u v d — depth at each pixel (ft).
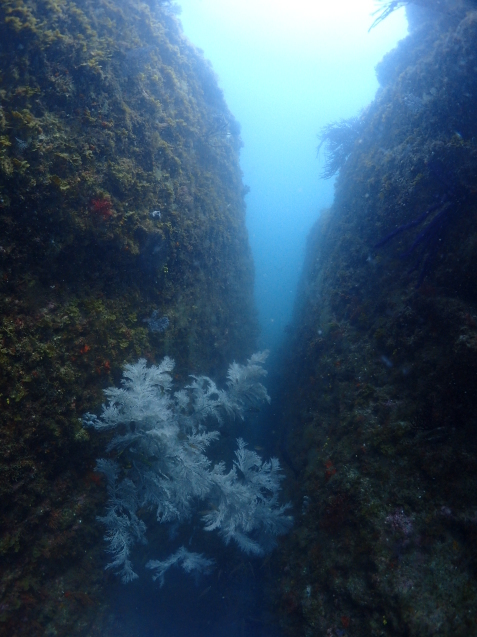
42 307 12.08
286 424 19.94
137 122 16.99
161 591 15.02
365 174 23.52
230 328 23.52
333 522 12.16
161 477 13.74
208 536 16.20
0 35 13.39
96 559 12.91
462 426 11.29
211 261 22.20
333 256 24.20
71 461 12.45
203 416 16.20
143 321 15.79
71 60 14.67
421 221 15.10
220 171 27.55
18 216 11.79
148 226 15.57
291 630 11.80
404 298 14.85
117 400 13.05
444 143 16.02
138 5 21.95
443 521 10.36
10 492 10.62
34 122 12.59
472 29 16.75
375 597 10.03
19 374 10.93
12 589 10.77
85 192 13.48
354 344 16.47
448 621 9.00
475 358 11.15
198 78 27.61
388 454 11.99
